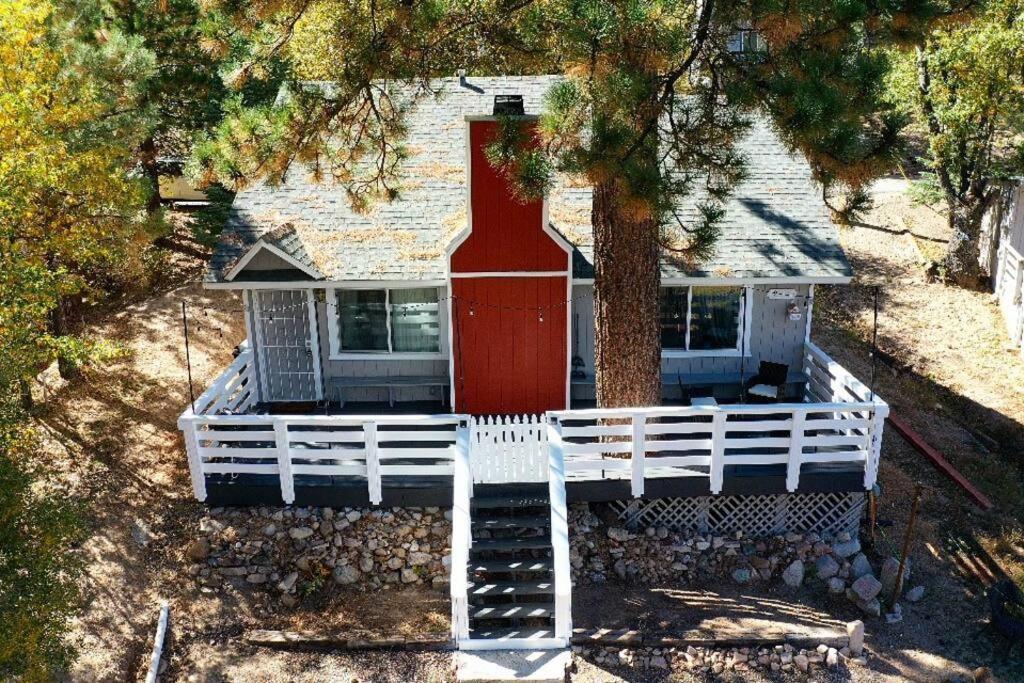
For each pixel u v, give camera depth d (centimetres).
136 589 1344
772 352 1738
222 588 1359
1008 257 2289
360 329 1680
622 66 1077
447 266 1554
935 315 2327
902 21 1116
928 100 2327
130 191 1548
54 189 1462
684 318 1709
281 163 1341
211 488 1415
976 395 1991
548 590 1310
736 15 1134
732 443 1395
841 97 1097
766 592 1394
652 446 1388
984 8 1137
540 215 1526
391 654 1253
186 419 1380
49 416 1756
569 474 1417
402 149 1477
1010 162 2253
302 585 1368
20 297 1210
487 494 1386
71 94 1475
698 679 1214
